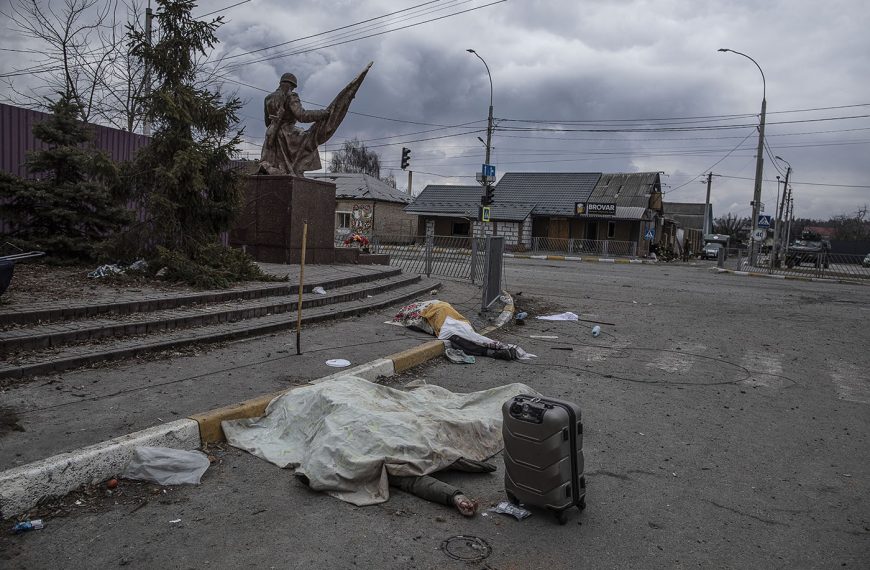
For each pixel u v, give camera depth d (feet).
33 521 11.18
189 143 32.63
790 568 11.05
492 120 104.83
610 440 17.54
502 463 15.26
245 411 16.17
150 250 33.24
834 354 31.63
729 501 13.80
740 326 39.88
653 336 35.04
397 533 11.59
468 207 149.38
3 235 34.30
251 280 34.86
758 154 106.22
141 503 12.22
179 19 33.09
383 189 156.35
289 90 47.32
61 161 34.81
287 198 44.86
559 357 28.40
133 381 18.49
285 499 12.67
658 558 11.20
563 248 139.44
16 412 15.35
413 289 45.06
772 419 20.18
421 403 16.74
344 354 24.09
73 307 22.97
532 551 11.24
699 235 215.51
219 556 10.50
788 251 132.16
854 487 14.84
